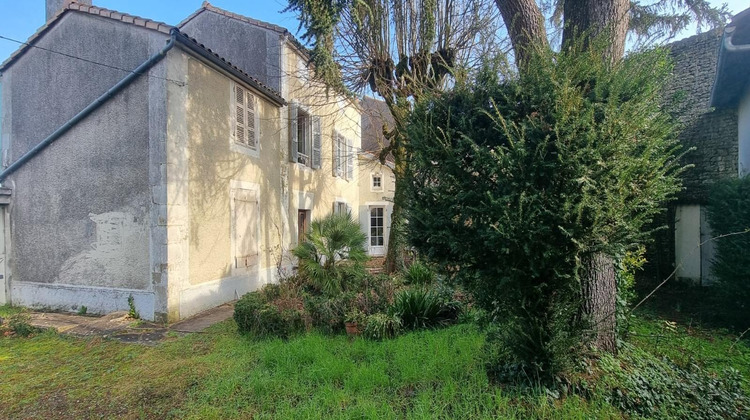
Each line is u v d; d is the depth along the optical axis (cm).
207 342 511
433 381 345
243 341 493
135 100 641
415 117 338
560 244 276
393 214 934
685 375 369
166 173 614
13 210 739
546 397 299
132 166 641
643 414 302
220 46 1048
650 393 320
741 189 595
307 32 643
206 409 325
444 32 795
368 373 356
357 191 1661
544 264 276
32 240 723
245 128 829
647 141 285
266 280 894
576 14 421
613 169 264
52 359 471
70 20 703
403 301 522
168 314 608
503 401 299
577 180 255
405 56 822
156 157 621
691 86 864
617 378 329
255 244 857
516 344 320
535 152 269
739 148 751
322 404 318
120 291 644
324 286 632
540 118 285
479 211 282
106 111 663
